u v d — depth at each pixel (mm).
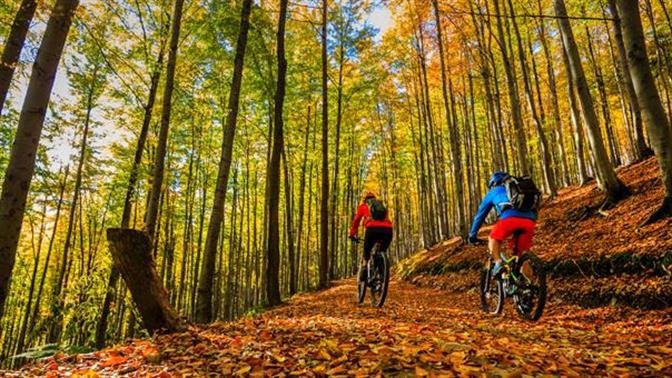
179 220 26859
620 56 13422
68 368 3760
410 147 28094
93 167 20828
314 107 22578
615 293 6508
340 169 28953
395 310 6992
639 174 11180
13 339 31828
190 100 13898
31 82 5195
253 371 3176
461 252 14641
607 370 3014
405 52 22594
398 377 2809
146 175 11570
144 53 12219
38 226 25562
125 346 4461
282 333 4512
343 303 8812
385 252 7453
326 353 3357
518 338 4219
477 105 27312
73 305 10625
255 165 27031
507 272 5664
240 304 35062
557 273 8188
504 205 5398
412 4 20609
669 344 3939
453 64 21578
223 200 9305
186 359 3715
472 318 6051
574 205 12023
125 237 4965
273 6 16750
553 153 26969
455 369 2852
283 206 31328
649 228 7535
